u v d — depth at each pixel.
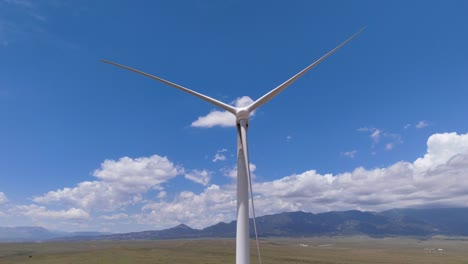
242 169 37.69
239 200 36.94
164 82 42.53
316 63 42.09
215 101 40.03
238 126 39.28
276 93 40.72
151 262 120.25
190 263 120.06
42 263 119.25
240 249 35.69
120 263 118.06
